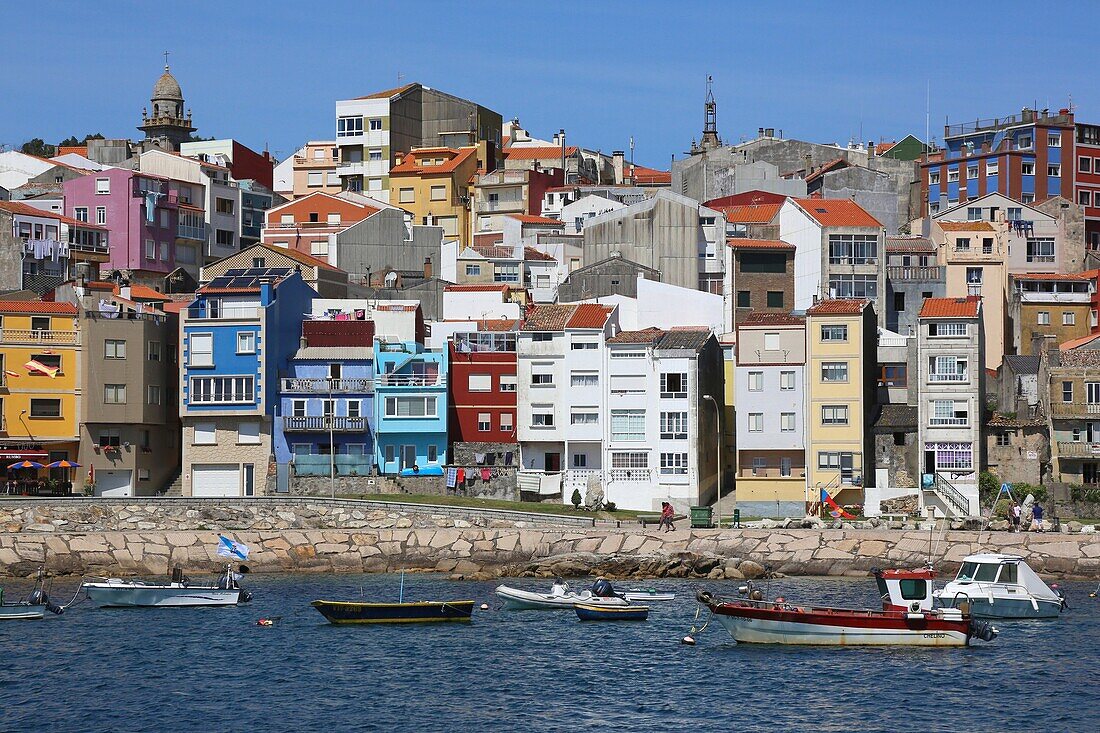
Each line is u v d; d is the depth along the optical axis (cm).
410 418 18425
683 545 15375
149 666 10725
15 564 15075
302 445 18325
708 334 18950
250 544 15612
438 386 18462
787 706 9612
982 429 18312
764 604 11531
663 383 18262
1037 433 18175
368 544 15712
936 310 18325
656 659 10888
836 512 17025
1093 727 9181
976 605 12700
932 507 16862
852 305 18150
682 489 18138
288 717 9419
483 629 12081
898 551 15038
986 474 18112
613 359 18438
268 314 18275
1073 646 11344
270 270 19412
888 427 18325
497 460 18638
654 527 16088
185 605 13162
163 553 15388
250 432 18275
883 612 11319
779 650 11188
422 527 16125
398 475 18100
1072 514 17562
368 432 18400
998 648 11262
